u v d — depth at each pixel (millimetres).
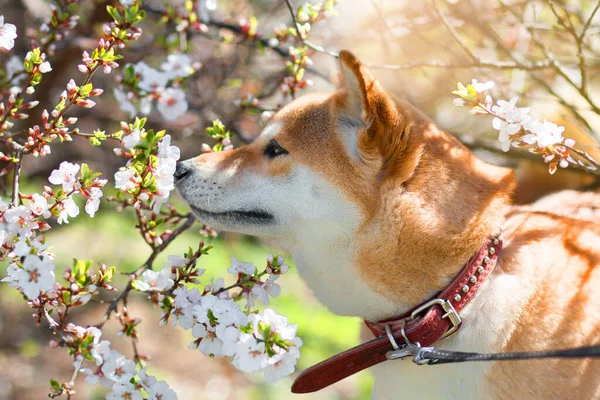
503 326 945
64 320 917
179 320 938
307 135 1010
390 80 1356
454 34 1121
